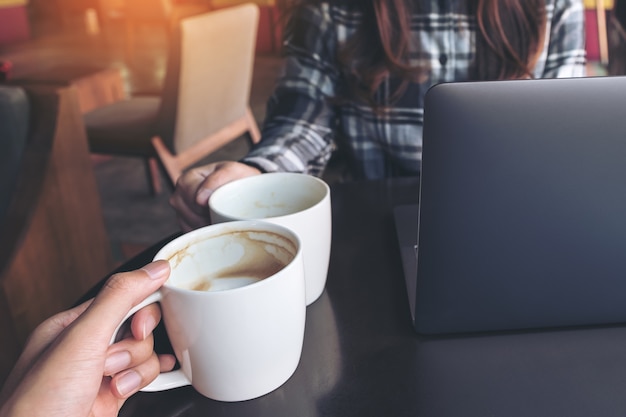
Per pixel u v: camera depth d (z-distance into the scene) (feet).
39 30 29.86
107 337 1.45
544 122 1.66
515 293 1.81
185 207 2.46
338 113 3.79
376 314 2.05
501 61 3.40
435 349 1.85
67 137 4.87
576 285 1.80
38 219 4.49
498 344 1.85
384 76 3.43
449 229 1.75
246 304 1.51
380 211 2.85
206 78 7.55
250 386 1.65
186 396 1.72
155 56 22.09
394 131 3.58
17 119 4.56
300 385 1.73
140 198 9.62
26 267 4.35
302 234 1.94
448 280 1.80
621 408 1.57
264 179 2.21
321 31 3.57
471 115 1.65
